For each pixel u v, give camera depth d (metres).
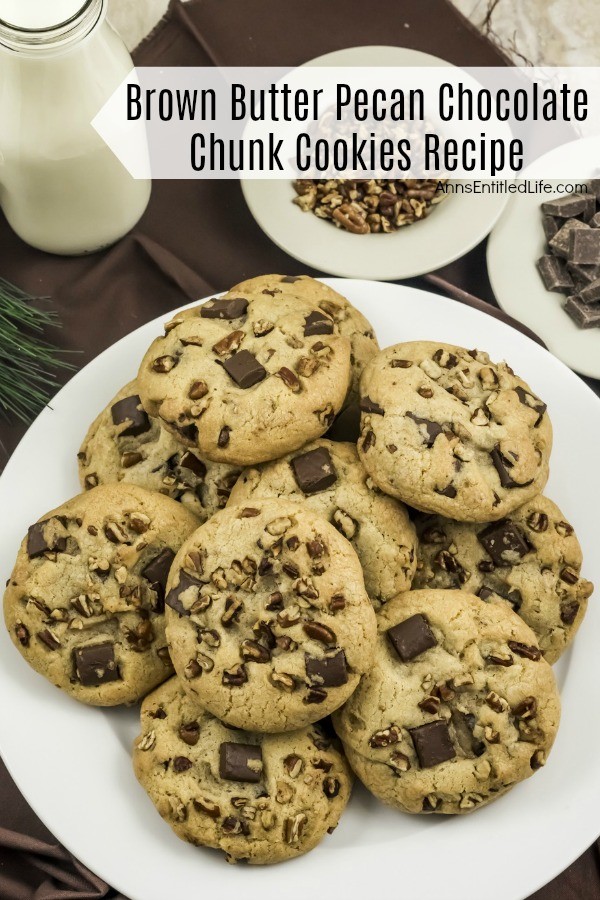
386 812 0.70
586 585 0.72
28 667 0.72
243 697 0.67
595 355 0.83
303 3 0.92
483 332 0.79
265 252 0.87
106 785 0.70
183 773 0.68
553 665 0.73
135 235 0.86
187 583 0.69
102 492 0.72
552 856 0.68
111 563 0.71
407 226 0.85
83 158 0.79
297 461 0.71
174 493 0.74
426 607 0.70
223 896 0.68
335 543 0.69
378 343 0.79
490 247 0.85
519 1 0.97
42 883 0.73
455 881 0.68
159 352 0.73
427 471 0.70
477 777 0.68
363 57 0.88
